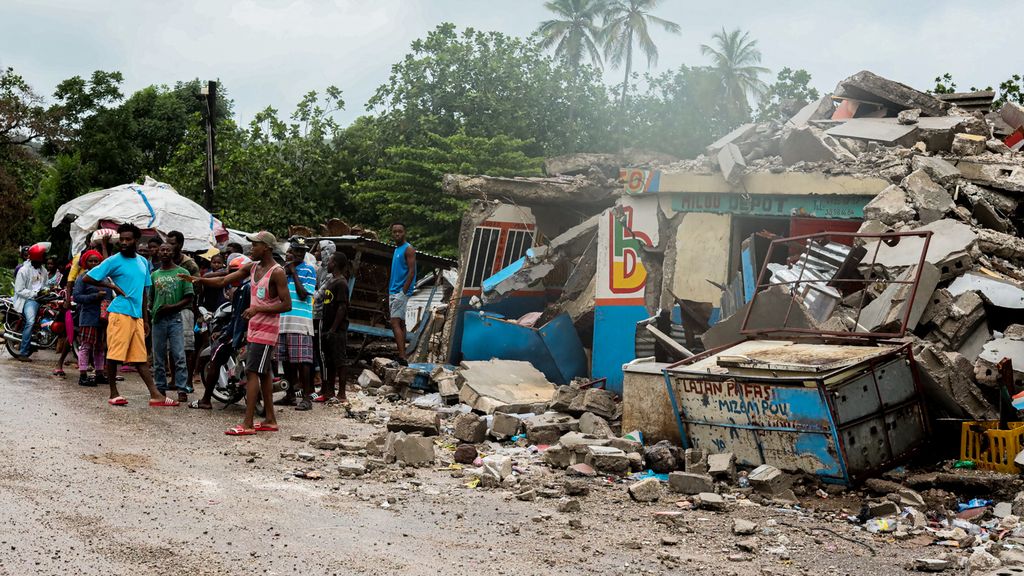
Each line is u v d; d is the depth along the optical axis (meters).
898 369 7.16
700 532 5.78
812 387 6.73
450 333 13.46
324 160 35.59
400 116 35.81
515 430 9.02
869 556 5.34
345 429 9.05
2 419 7.98
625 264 11.84
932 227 9.60
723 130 42.19
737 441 7.38
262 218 32.69
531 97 36.09
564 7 48.94
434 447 8.52
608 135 37.53
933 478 6.74
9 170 47.34
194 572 4.41
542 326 12.12
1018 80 29.39
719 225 11.50
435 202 31.00
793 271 9.61
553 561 4.98
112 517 5.27
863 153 12.12
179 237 10.07
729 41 50.62
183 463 6.90
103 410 8.95
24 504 5.36
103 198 15.52
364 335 15.24
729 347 8.11
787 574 4.91
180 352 9.94
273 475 6.77
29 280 13.28
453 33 37.16
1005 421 7.20
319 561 4.74
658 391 8.49
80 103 47.72
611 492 6.92
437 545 5.20
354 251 15.20
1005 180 11.01
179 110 49.81
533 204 14.09
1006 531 5.79
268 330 8.43
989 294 8.94
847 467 6.73
